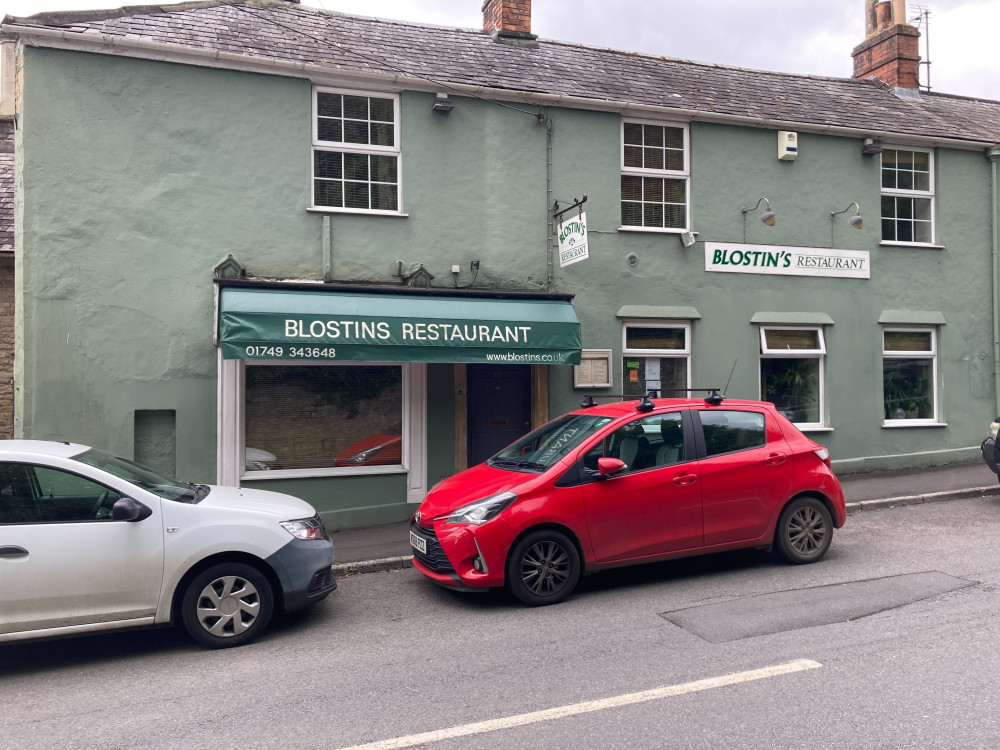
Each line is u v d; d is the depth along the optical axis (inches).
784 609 231.9
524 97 415.2
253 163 370.9
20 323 337.1
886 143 499.2
